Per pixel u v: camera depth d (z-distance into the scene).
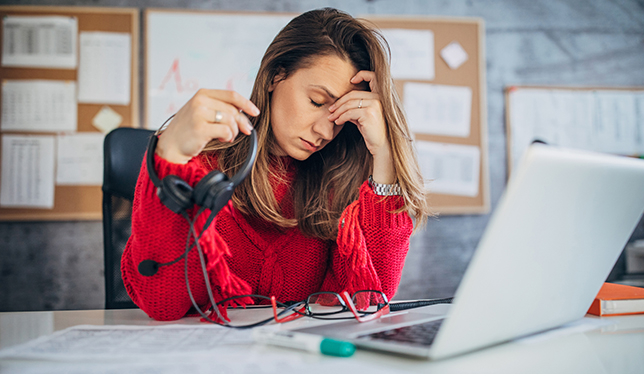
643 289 0.76
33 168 2.15
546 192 0.43
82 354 0.48
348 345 0.48
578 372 0.44
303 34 0.91
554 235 0.47
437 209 2.34
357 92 0.89
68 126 2.17
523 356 0.49
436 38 2.38
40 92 2.16
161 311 0.71
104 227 1.12
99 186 2.17
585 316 0.68
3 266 2.14
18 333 0.61
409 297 2.34
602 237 0.54
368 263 0.86
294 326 0.62
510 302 0.47
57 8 2.18
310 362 0.46
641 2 2.55
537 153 0.41
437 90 2.36
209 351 0.50
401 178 0.90
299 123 0.89
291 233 0.98
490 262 0.42
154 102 2.21
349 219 0.88
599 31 2.52
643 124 2.50
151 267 0.69
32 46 2.17
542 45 2.47
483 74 2.40
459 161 2.37
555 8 2.49
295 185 1.01
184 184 0.64
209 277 0.74
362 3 2.36
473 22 2.41
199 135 0.64
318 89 0.87
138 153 1.17
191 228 0.63
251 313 0.75
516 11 2.46
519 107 2.43
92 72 2.19
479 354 0.49
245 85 2.25
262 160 0.92
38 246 2.16
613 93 2.49
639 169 0.53
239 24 2.27
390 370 0.43
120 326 0.63
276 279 0.95
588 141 2.46
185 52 2.24
